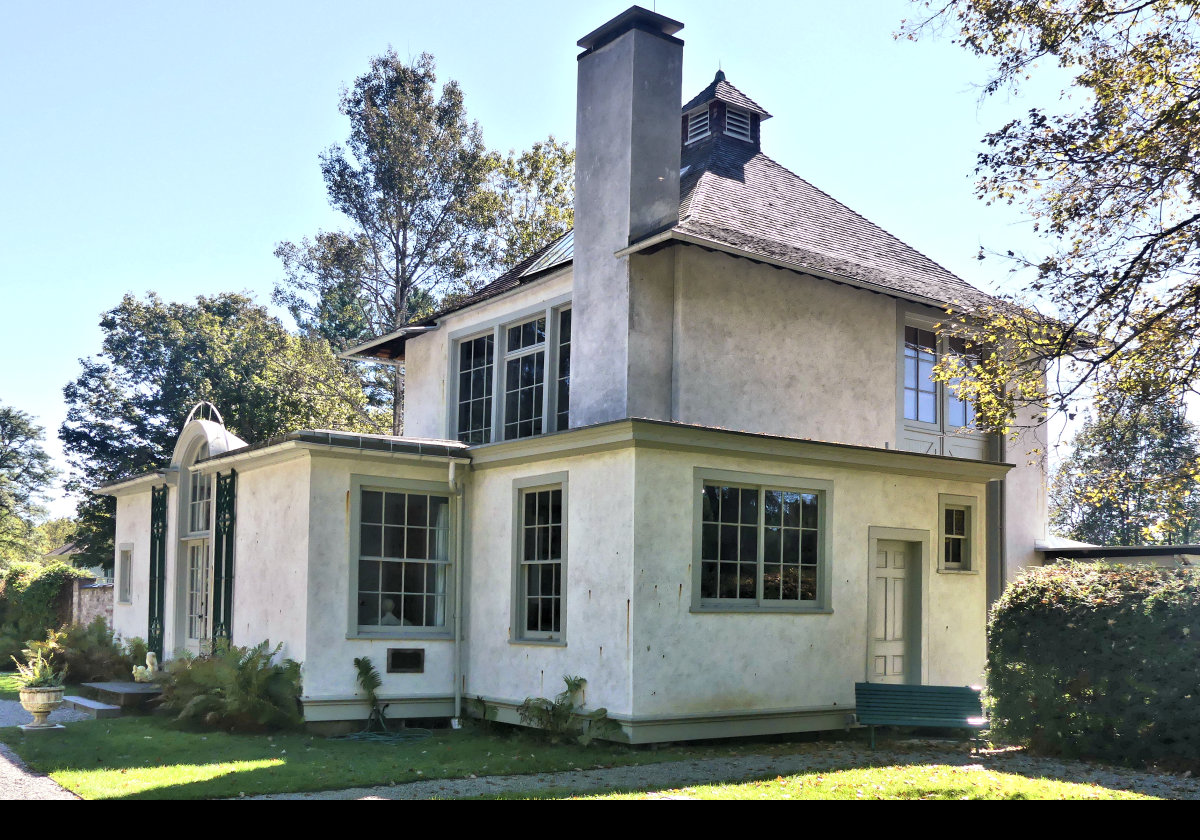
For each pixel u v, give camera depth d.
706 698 12.23
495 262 41.41
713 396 13.89
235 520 15.62
